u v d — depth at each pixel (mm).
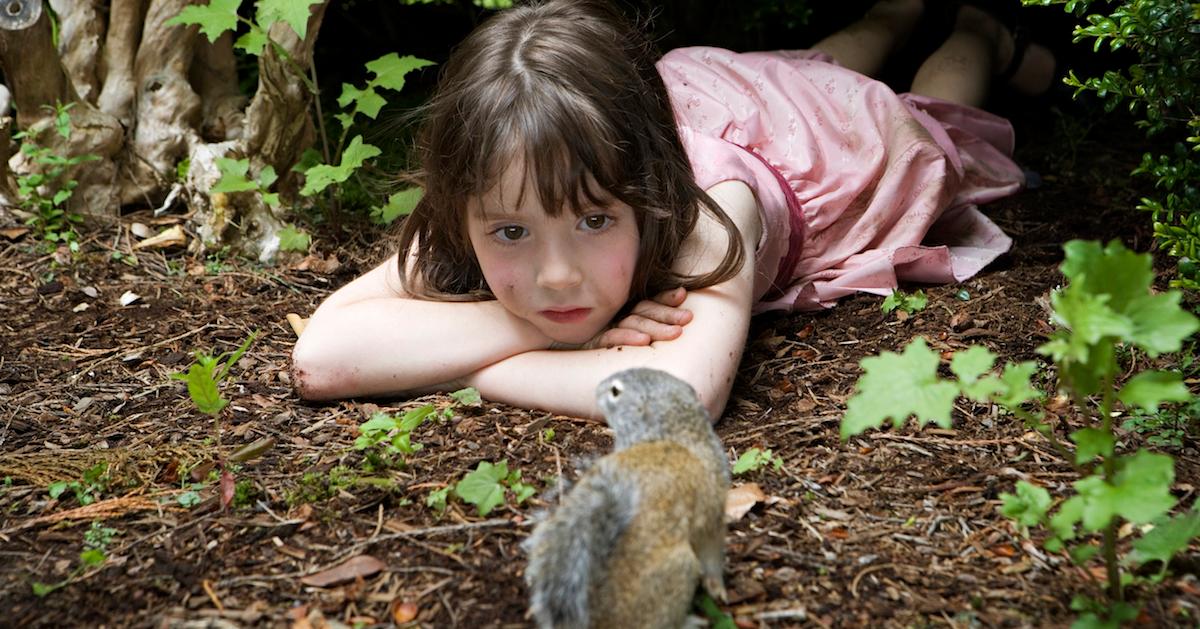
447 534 1218
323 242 1760
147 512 1260
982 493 1269
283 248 1720
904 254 1596
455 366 1403
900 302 1570
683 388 1148
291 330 1579
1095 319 1039
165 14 1787
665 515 1058
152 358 1519
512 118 1299
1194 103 1479
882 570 1180
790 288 1596
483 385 1408
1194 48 1430
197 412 1414
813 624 1129
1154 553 1148
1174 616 1128
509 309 1388
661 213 1353
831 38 1943
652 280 1408
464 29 2279
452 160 1345
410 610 1144
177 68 1810
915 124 1637
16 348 1531
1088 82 1488
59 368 1496
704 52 1710
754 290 1533
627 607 1044
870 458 1317
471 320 1413
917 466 1305
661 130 1388
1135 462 1071
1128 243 1702
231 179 1693
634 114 1341
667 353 1361
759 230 1501
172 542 1222
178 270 1705
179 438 1369
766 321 1578
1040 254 1693
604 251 1346
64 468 1322
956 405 1392
